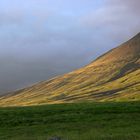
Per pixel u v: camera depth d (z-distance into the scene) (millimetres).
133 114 62812
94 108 70062
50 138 38781
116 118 59531
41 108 74875
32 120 61219
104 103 81562
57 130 51156
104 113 65062
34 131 51906
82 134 44938
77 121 58531
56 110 70000
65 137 41812
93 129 49906
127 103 77938
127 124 53531
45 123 58719
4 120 62125
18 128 55562
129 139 39562
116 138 40625
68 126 53969
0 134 51406
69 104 83312
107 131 47344
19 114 67188
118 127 51250
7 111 70375
